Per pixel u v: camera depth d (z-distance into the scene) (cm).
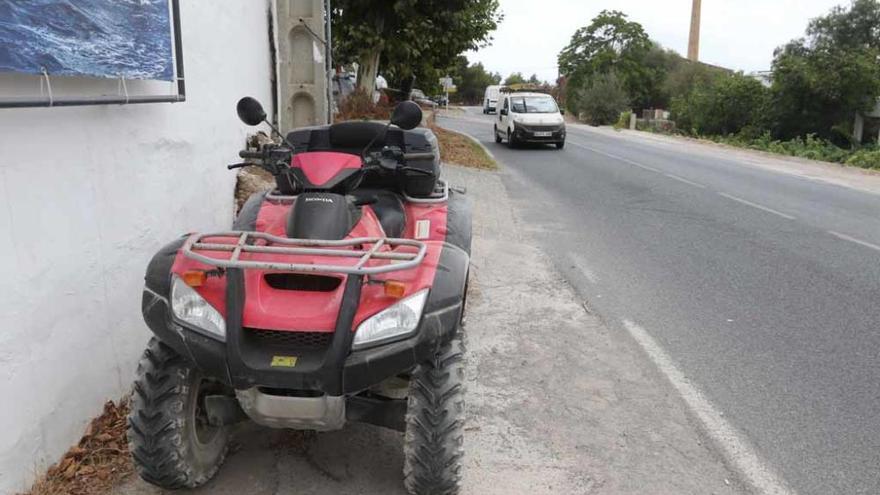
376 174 480
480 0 1892
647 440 419
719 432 430
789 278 772
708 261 841
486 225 1014
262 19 820
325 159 379
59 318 355
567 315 633
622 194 1370
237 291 312
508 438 416
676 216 1140
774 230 1041
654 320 626
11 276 317
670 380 501
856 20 3812
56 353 353
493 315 627
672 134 4519
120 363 419
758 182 1648
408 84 2409
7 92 313
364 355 307
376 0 1605
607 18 7119
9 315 315
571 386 488
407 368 314
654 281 751
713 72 6281
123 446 380
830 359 546
